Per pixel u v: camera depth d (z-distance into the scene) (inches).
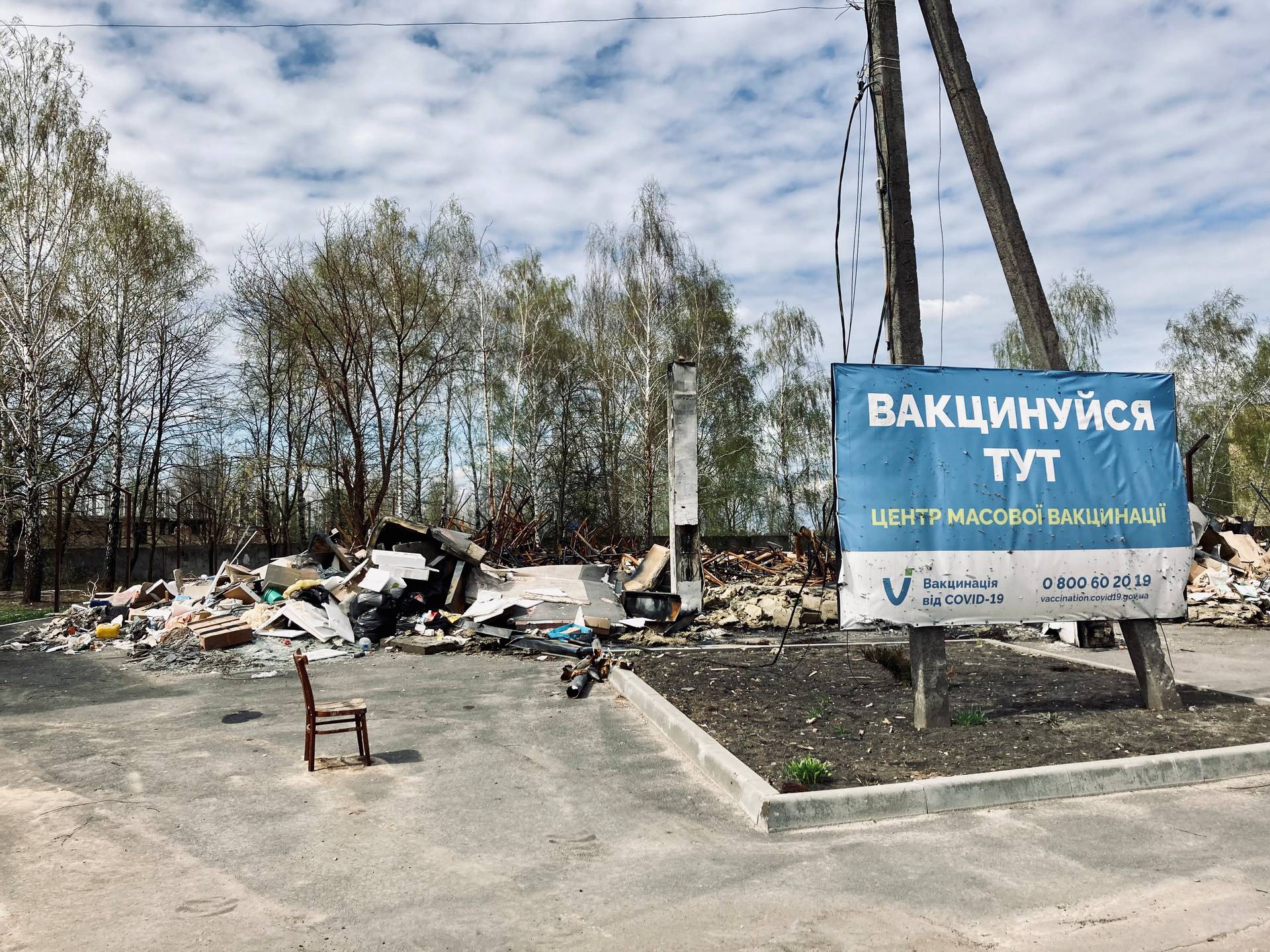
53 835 190.1
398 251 1206.9
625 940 137.9
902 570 271.0
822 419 1555.1
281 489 1464.1
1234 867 165.2
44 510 1011.9
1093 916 145.1
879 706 303.6
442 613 536.1
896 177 292.2
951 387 284.4
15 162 1027.3
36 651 524.4
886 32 297.0
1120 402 298.5
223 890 159.6
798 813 191.5
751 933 139.9
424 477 1550.2
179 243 1250.6
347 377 1159.6
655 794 215.9
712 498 1483.8
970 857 171.8
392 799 214.1
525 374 1471.5
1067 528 286.4
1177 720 272.1
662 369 1421.0
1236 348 1700.3
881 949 133.7
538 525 968.9
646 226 1397.6
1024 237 325.7
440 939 139.0
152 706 341.1
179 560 1322.6
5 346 1013.8
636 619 562.3
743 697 323.0
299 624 511.5
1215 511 1740.9
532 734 281.4
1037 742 245.4
